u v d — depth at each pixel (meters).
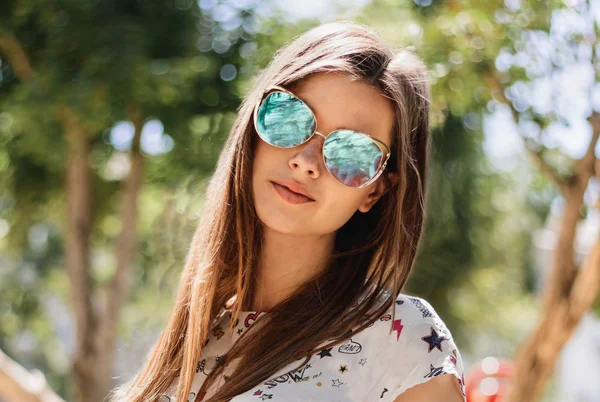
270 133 1.39
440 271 7.18
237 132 1.49
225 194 1.50
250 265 1.48
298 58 1.41
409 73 1.44
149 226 8.09
